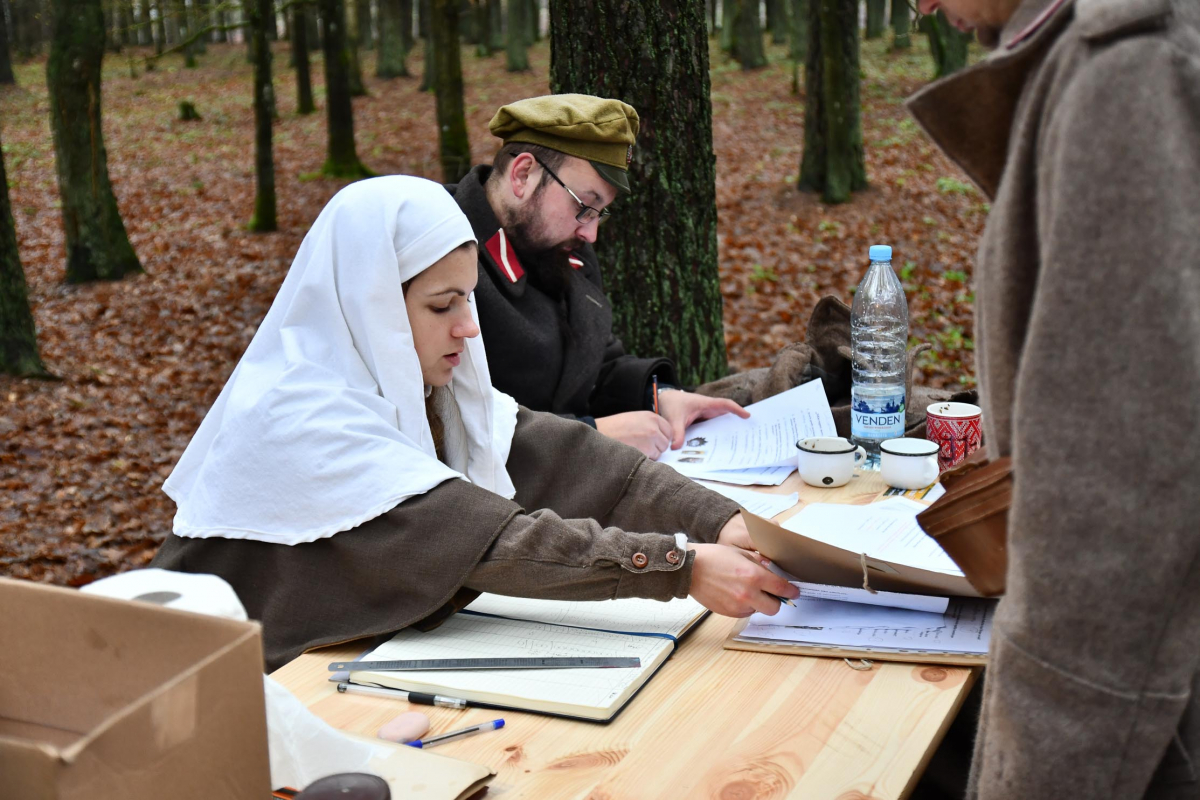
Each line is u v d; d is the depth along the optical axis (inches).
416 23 1347.2
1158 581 34.5
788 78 820.6
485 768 47.5
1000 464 43.1
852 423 99.0
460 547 65.0
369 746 48.9
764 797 46.6
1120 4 34.4
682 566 63.9
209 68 1152.8
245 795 34.8
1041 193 36.4
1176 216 33.3
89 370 311.4
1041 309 35.4
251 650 34.4
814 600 68.1
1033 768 37.3
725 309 324.5
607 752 51.0
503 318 106.7
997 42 45.3
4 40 937.5
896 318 103.4
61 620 36.3
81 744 29.3
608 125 104.4
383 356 70.9
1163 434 33.6
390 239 70.4
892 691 56.0
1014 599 37.7
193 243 478.0
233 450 69.2
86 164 408.5
